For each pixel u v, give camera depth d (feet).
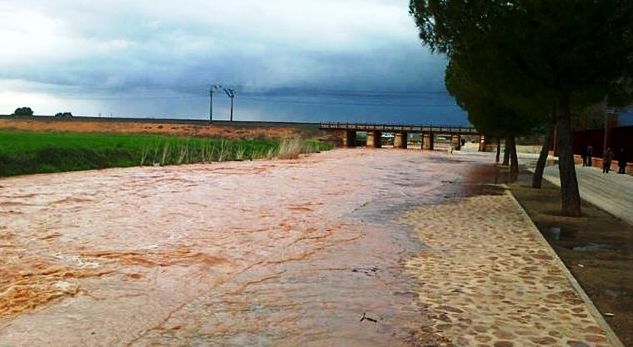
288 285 26.35
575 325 20.49
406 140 279.08
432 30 51.13
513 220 46.14
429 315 21.81
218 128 306.35
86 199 56.75
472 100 85.30
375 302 23.65
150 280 26.91
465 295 24.43
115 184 72.49
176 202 56.03
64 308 22.45
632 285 26.09
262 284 26.53
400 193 69.10
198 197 60.59
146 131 280.72
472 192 70.54
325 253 33.40
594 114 140.36
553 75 45.03
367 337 19.66
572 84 45.27
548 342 18.83
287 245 35.65
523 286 25.75
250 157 146.20
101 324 20.80
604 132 118.83
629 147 107.14
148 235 38.29
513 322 20.86
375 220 46.37
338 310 22.63
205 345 18.92
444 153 221.66
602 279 27.14
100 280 26.66
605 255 32.63
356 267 29.86
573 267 29.66
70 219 44.21
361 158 165.58
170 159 119.03
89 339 19.34
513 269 29.01
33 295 23.89
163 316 21.83
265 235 39.04
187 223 43.62
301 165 123.13
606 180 87.30
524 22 42.63
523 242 36.50
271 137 286.05
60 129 266.16
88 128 278.26
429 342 19.06
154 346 18.81
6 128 245.86
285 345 18.95
